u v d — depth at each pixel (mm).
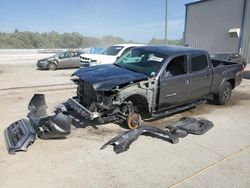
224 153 4578
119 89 5141
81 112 5281
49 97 8672
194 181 3656
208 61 7105
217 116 6852
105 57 12781
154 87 5664
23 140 4566
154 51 6363
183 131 5473
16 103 7797
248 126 6074
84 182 3594
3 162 4090
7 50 33656
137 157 4355
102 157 4328
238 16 22172
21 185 3496
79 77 5691
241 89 11039
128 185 3543
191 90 6598
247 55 21828
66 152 4480
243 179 3727
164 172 3891
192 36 26984
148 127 5363
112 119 5418
